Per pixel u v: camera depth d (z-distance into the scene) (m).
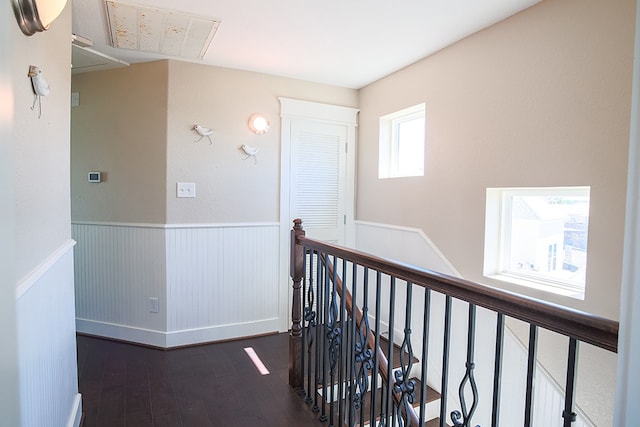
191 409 2.15
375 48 2.63
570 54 1.84
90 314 3.23
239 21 2.23
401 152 3.30
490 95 2.27
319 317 2.17
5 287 0.70
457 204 2.52
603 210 1.71
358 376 1.84
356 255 1.74
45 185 1.39
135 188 3.02
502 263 2.37
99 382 2.45
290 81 3.31
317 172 3.49
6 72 0.72
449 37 2.44
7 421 0.72
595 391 1.76
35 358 1.23
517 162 2.11
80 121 3.14
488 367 2.29
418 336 2.88
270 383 2.46
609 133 1.69
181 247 3.01
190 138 2.99
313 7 2.06
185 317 3.06
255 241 3.28
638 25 0.52
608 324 0.78
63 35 1.70
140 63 2.96
